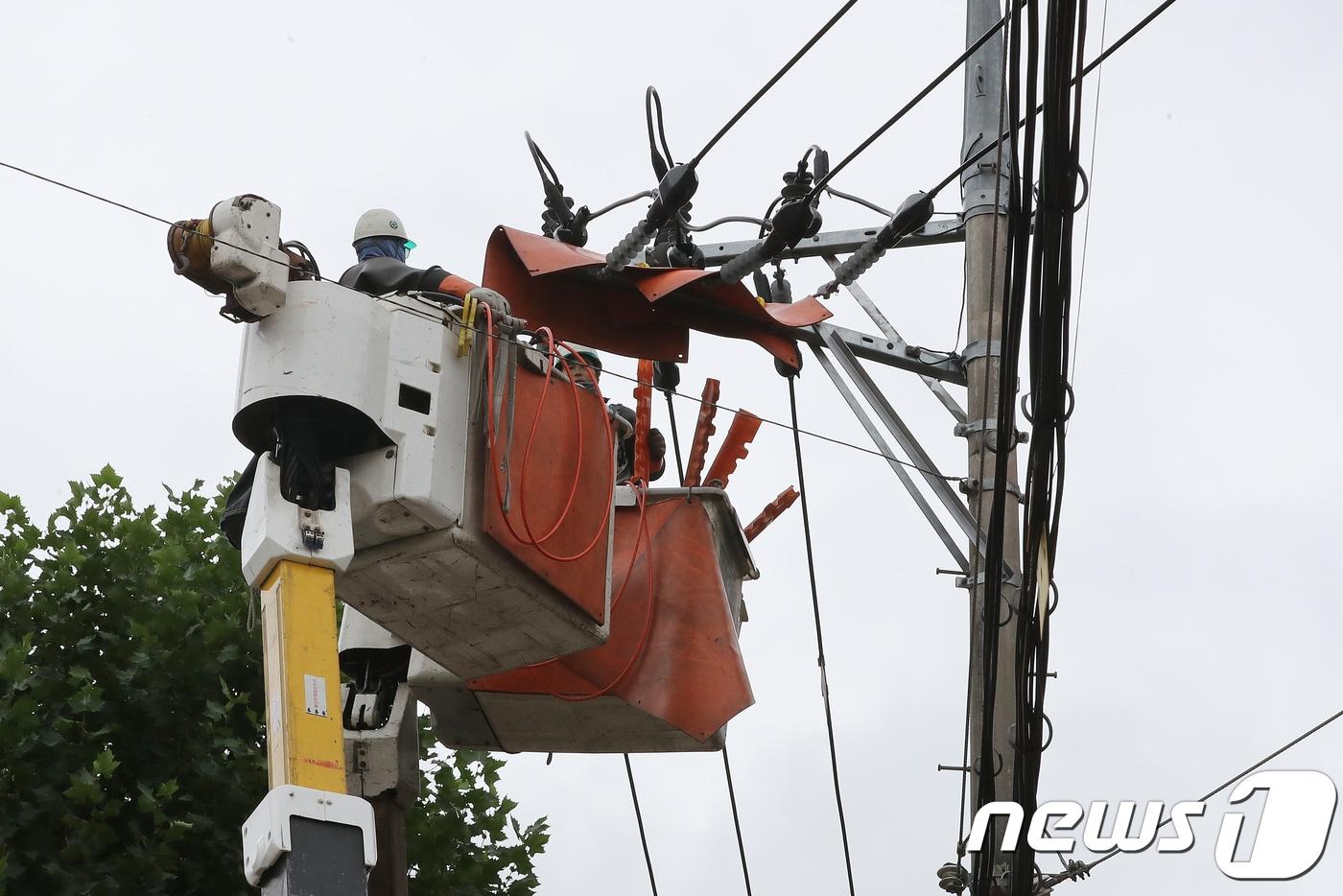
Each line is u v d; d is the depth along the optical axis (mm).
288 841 6523
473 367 7863
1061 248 7074
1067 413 7441
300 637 6984
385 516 7527
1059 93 6883
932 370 10242
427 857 12352
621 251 8719
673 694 9133
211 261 7230
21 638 11742
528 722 9383
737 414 9836
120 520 12953
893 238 9188
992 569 7879
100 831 11086
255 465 7938
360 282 8195
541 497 8047
